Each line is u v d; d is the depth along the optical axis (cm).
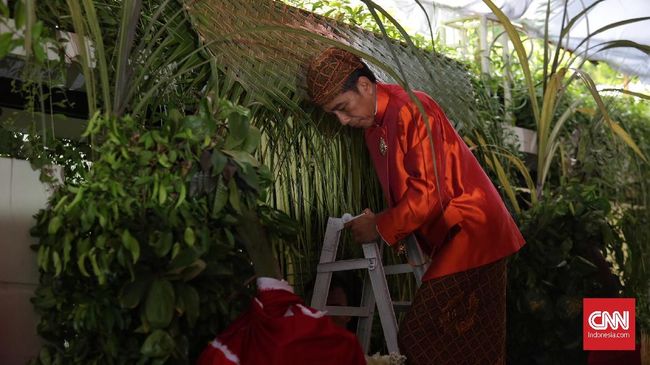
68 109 249
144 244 177
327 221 264
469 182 224
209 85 229
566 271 304
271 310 183
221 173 183
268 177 193
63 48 212
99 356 183
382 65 188
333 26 286
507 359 311
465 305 222
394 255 284
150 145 182
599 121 384
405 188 220
